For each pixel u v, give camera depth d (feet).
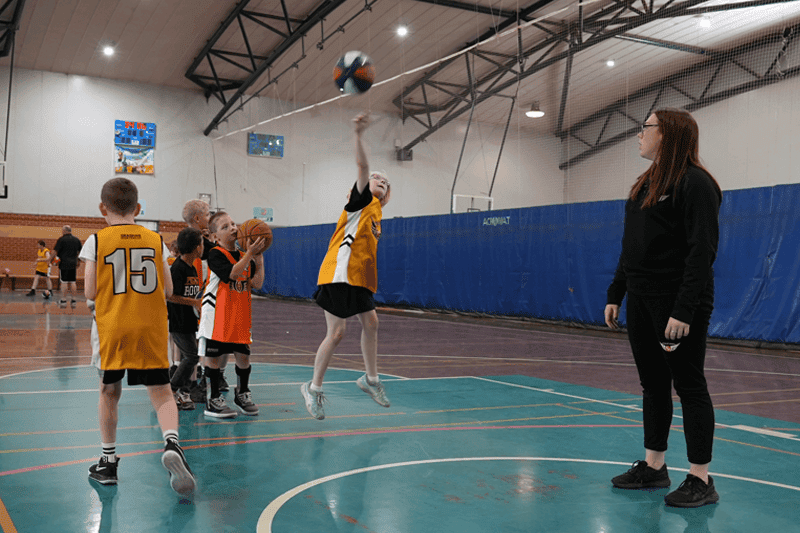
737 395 20.30
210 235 16.61
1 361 22.98
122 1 61.87
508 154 88.79
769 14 64.44
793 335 33.73
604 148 81.66
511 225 49.88
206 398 17.51
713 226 9.42
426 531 8.35
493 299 51.24
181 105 80.18
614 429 14.84
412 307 58.80
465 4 66.28
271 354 27.86
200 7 63.93
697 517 9.13
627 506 9.57
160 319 10.08
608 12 64.18
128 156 77.41
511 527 8.57
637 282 10.13
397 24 68.54
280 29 68.44
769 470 11.73
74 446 12.30
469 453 12.44
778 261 34.78
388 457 12.01
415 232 58.44
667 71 76.74
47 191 73.77
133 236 10.08
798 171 65.87
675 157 9.71
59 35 67.41
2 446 12.20
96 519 8.53
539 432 14.39
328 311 13.92
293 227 73.00
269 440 13.17
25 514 8.66
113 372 9.84
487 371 24.62
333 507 9.21
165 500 9.37
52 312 45.37
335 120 87.30
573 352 31.30
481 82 80.33
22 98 72.54
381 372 23.52
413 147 87.86
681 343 9.75
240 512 8.93
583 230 44.70
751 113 70.18
